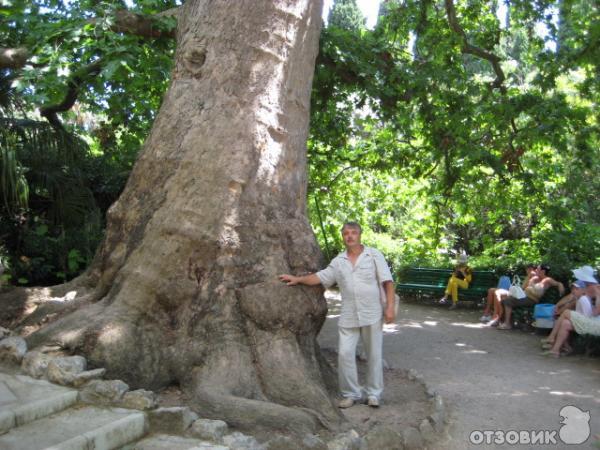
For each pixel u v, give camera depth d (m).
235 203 5.05
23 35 8.09
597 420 4.96
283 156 5.38
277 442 3.84
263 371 4.65
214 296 4.89
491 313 10.93
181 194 5.07
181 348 4.76
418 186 14.34
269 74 5.38
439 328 9.73
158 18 7.21
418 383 5.89
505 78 10.58
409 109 10.27
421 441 4.36
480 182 12.02
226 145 5.14
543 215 10.98
